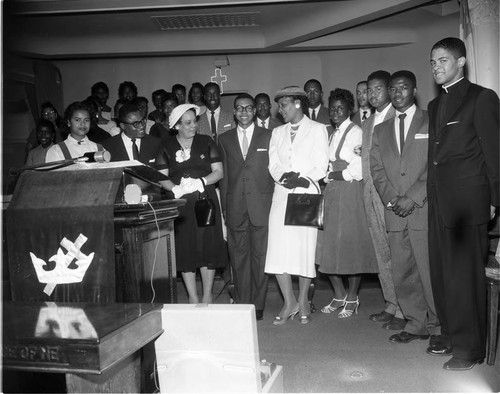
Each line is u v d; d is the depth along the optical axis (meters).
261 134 4.33
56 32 8.09
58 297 2.33
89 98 6.23
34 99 8.34
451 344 3.20
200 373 2.29
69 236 2.32
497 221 3.68
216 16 7.39
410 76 3.61
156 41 8.27
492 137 2.94
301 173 4.10
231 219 4.32
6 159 7.70
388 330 3.87
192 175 3.98
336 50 8.67
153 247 2.55
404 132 3.63
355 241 4.11
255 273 4.32
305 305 4.17
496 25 3.88
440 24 7.59
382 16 6.64
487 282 3.14
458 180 3.03
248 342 2.23
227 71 9.02
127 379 2.08
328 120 5.62
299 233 4.07
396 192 3.60
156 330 2.17
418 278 3.62
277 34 7.96
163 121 6.09
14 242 2.37
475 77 3.95
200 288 5.32
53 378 2.36
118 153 4.12
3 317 2.03
